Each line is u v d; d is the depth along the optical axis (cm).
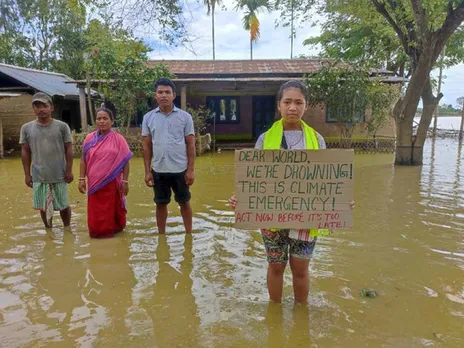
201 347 242
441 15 1055
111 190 459
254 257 397
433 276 346
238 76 1659
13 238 461
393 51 1905
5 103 1559
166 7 739
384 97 1405
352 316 279
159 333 258
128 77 1308
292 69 1722
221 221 530
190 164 454
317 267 367
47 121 476
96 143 461
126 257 399
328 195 273
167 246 432
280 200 274
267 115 1836
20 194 717
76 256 402
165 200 465
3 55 2362
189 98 1795
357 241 439
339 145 1484
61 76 1981
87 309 292
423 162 1138
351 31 1814
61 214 505
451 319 274
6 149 1573
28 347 244
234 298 308
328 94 1380
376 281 337
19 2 2194
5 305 299
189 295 314
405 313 283
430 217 536
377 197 665
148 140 455
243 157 272
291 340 249
